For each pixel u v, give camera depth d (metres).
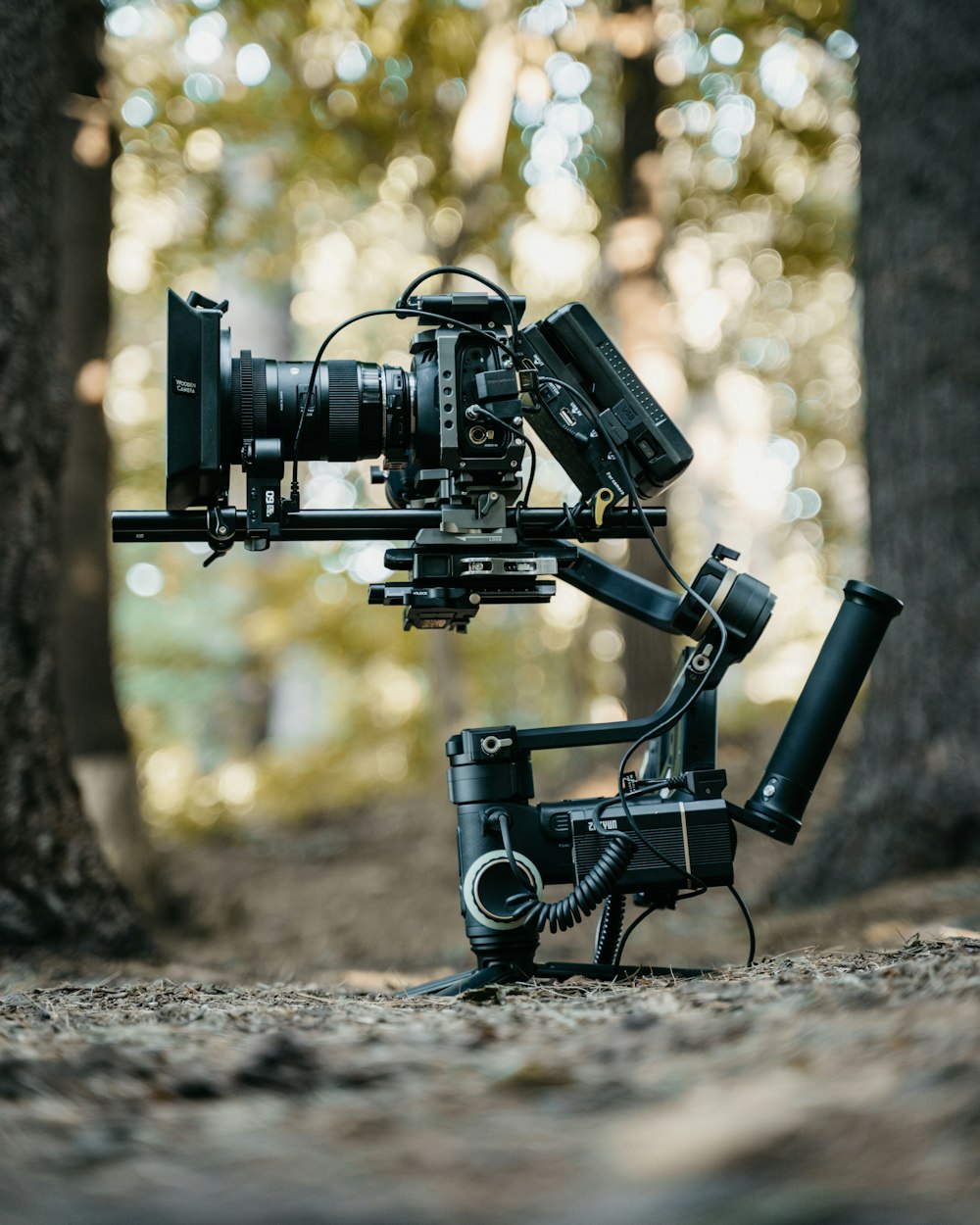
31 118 4.63
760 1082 1.50
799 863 6.46
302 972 5.14
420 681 17.91
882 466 6.06
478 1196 1.19
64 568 8.03
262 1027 2.17
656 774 3.43
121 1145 1.37
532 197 13.44
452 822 11.59
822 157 11.66
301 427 3.01
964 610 5.77
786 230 13.05
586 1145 1.34
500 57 11.66
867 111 6.22
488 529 3.07
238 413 3.03
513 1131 1.41
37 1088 1.59
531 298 15.31
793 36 11.03
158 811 15.03
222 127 12.06
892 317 6.03
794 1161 1.20
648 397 3.13
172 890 8.37
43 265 4.70
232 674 22.42
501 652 18.73
